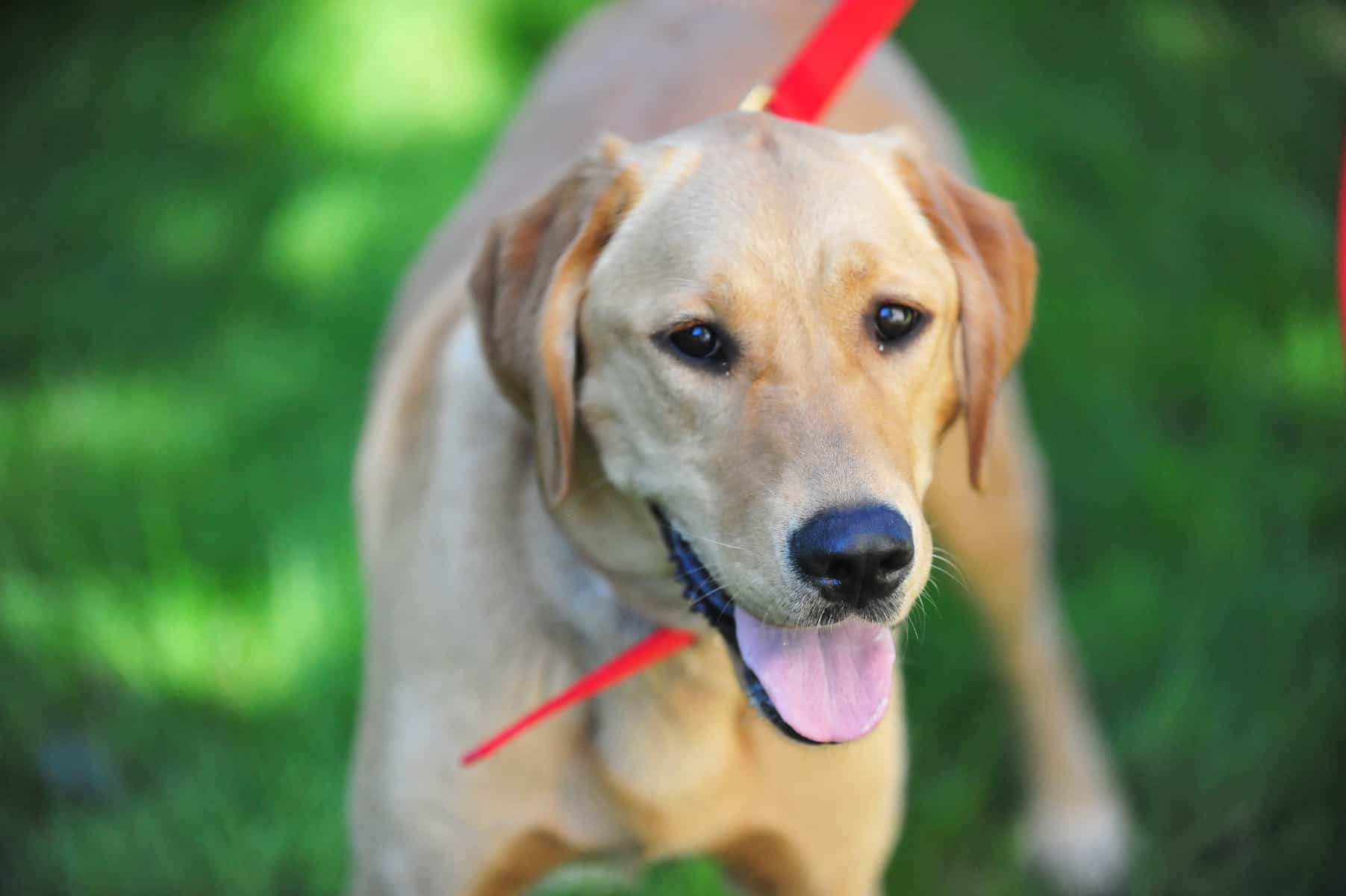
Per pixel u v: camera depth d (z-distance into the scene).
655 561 2.30
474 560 2.40
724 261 2.05
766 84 3.17
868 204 2.13
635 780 2.41
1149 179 5.54
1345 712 3.59
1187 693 3.70
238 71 5.69
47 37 6.10
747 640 2.15
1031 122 5.66
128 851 3.23
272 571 3.90
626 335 2.13
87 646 3.68
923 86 3.74
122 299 4.96
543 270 2.23
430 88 5.48
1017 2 6.27
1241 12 6.72
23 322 4.88
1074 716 3.62
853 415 2.02
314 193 5.20
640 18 3.53
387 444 2.74
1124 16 6.36
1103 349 4.80
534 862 2.54
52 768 3.42
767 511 1.98
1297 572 4.00
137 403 4.54
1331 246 5.40
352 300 4.84
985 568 3.43
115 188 5.40
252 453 4.36
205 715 3.56
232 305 4.91
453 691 2.40
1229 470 4.36
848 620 1.99
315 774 3.38
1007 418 3.37
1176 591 4.00
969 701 3.76
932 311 2.15
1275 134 6.02
